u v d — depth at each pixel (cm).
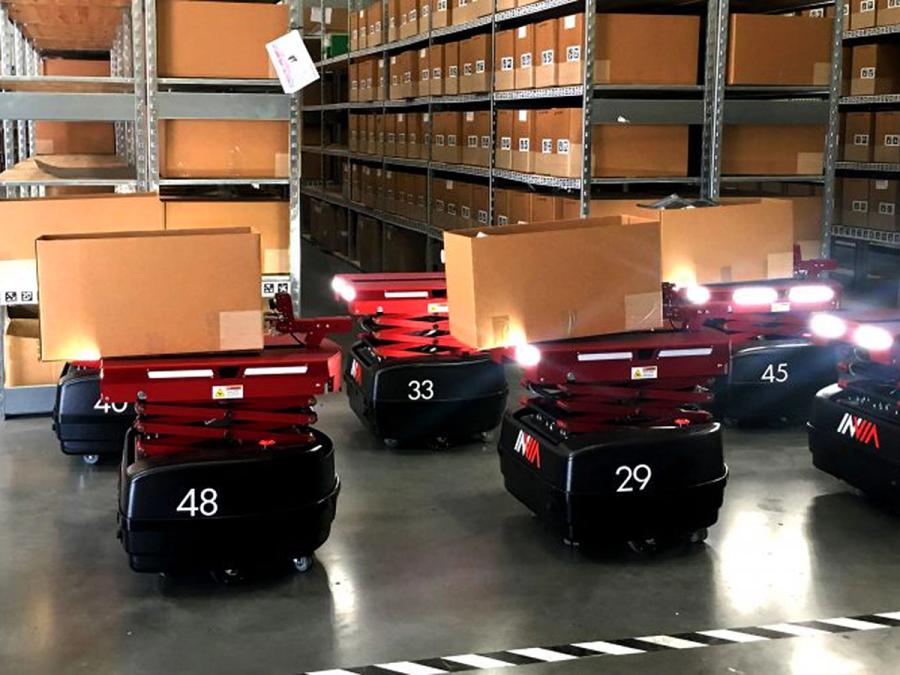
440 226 834
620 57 555
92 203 447
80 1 530
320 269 1090
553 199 613
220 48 493
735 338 501
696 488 341
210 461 311
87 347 301
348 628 295
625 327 336
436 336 482
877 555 348
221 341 308
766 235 479
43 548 353
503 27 751
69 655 279
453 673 269
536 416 374
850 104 737
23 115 482
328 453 328
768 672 270
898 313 397
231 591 319
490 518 383
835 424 401
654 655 279
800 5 614
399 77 915
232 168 507
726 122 575
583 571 335
